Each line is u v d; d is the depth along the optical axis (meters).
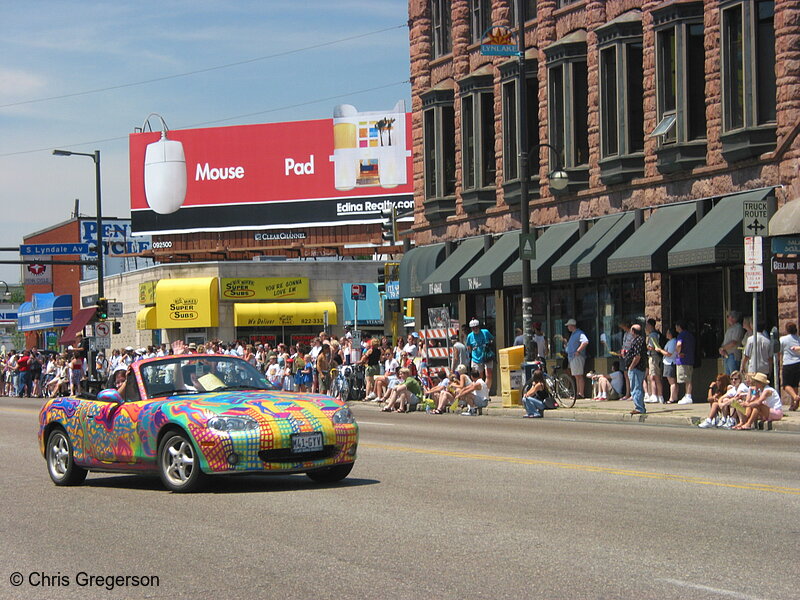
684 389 27.36
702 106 26.95
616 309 29.77
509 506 10.54
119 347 66.19
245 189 64.81
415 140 39.03
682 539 8.70
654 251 26.31
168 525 9.95
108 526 10.05
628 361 24.33
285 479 13.02
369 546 8.65
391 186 63.25
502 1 34.31
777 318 24.70
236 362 13.27
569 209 31.69
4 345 90.06
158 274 61.56
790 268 22.02
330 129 63.84
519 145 31.17
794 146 23.88
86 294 72.31
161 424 11.98
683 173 27.12
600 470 13.38
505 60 34.12
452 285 35.03
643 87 28.89
